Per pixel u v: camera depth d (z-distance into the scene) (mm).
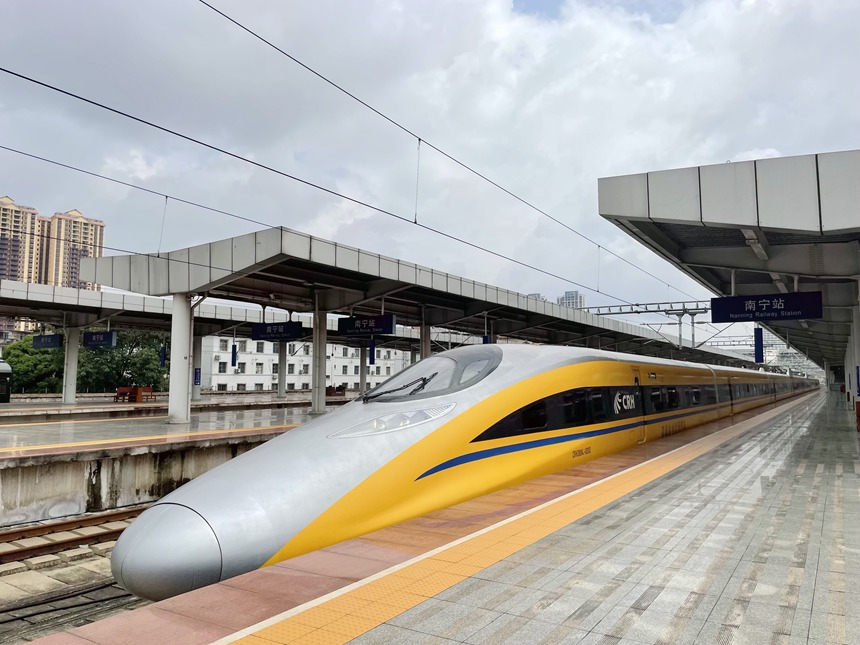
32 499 11766
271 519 5863
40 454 11953
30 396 42781
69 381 31875
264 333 29359
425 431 7383
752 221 10648
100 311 30828
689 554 5492
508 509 7016
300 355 75688
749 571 5066
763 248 14008
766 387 32969
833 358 64375
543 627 3965
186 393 20359
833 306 19969
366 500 6457
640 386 13414
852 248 14812
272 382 72188
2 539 10484
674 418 15633
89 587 8773
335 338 41812
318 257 18422
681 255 16344
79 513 12484
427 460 7152
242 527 5711
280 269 21625
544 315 30703
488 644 3721
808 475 9555
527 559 5293
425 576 4871
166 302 31109
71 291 27953
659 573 4988
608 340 43031
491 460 8008
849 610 4281
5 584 8836
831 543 5879
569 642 3760
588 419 10578
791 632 3928
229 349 68375
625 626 3994
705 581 4824
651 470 9711
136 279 20984
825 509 7246
